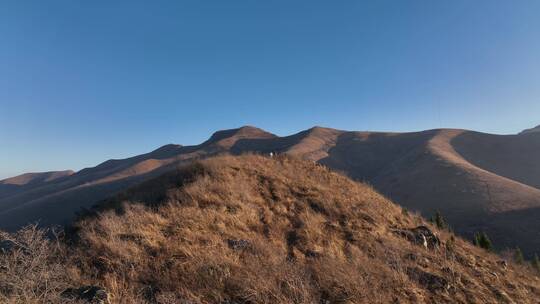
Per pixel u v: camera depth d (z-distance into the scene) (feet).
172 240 28.68
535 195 254.68
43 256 21.75
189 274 24.12
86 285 22.00
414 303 24.84
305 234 33.17
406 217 45.27
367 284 25.31
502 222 211.61
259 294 22.57
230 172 46.85
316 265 27.17
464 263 33.81
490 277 32.01
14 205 511.81
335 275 25.62
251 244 29.43
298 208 39.63
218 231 31.53
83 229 31.60
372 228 37.29
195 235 29.89
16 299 18.21
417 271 29.09
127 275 23.84
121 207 40.73
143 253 26.43
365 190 51.21
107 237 28.55
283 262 26.94
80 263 25.14
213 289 22.79
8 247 25.05
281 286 23.86
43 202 374.84
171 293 21.72
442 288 27.40
